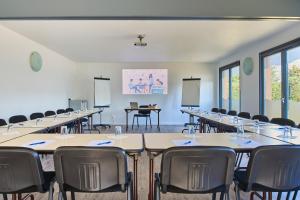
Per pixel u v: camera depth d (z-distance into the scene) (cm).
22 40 578
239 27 505
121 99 1026
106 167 187
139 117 1030
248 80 728
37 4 318
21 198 273
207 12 326
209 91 1033
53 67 769
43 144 245
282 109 566
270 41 601
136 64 1024
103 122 1023
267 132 321
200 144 242
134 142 250
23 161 187
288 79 553
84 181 188
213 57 891
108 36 570
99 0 321
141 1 323
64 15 319
